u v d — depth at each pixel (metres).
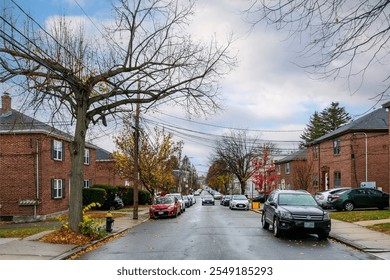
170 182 49.03
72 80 14.91
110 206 39.06
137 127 26.70
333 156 38.56
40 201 28.09
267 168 63.72
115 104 16.20
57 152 31.47
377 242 13.30
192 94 16.81
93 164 41.88
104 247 13.64
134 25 15.80
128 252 12.21
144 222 24.88
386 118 35.00
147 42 17.03
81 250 12.70
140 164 39.25
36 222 26.84
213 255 11.22
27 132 28.28
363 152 34.50
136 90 16.20
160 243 14.13
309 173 41.88
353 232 15.87
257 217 27.69
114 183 51.41
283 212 15.11
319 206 16.17
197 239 14.95
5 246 12.84
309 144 44.72
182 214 32.28
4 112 31.11
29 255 11.38
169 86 16.64
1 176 28.48
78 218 15.12
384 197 27.55
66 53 15.62
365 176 34.28
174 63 16.33
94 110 16.02
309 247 12.89
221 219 25.64
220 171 73.56
